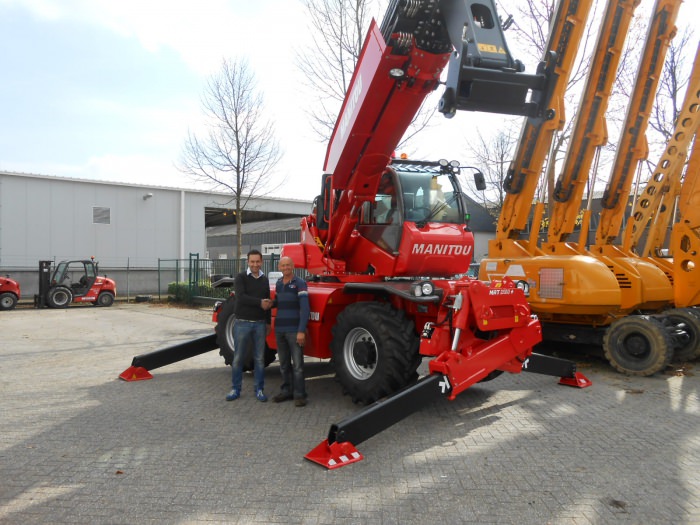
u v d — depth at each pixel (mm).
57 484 3977
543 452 4641
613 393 6676
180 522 3424
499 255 9641
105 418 5594
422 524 3412
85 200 24078
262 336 6332
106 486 3945
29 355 9539
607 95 9062
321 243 7418
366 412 4613
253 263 6305
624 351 7785
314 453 4434
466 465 4355
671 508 3605
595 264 8023
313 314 6508
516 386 7035
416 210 6633
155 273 25797
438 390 5113
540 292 8398
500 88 4012
